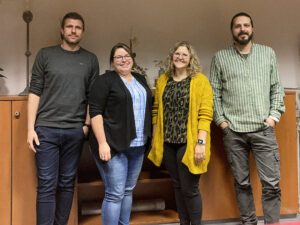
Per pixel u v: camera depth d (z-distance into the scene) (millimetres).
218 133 3049
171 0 3363
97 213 3174
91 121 2434
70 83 2527
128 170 2570
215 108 2875
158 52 3357
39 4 3125
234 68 2795
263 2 3529
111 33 3268
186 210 2758
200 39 3428
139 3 3307
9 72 3119
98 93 2395
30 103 2523
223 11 3455
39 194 2549
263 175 2836
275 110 2820
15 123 2756
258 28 3529
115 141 2406
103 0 3242
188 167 2551
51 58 2516
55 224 2686
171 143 2623
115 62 2480
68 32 2551
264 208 2879
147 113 2551
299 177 3445
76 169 2686
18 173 2777
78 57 2586
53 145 2527
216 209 3104
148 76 3340
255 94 2775
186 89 2570
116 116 2406
